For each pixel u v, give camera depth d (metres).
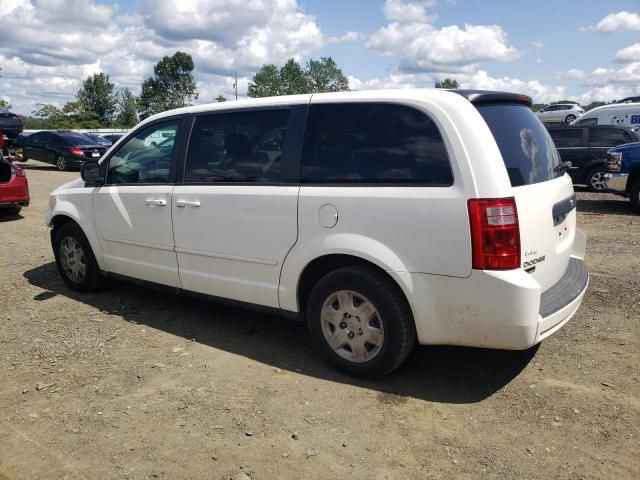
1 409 3.45
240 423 3.25
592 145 13.42
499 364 3.96
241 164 4.14
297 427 3.20
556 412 3.31
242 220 4.06
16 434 3.18
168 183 4.59
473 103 3.43
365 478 2.76
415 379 3.76
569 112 32.62
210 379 3.80
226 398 3.54
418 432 3.14
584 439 3.04
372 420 3.27
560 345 4.23
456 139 3.23
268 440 3.08
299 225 3.76
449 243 3.20
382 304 3.49
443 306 3.29
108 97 73.25
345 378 3.79
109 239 5.15
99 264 5.35
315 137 3.78
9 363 4.07
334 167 3.67
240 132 4.18
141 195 4.75
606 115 18.28
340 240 3.56
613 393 3.51
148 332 4.64
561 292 3.63
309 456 2.94
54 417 3.35
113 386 3.71
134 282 5.12
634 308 4.96
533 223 3.35
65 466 2.89
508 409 3.36
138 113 75.81
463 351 4.18
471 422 3.23
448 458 2.90
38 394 3.63
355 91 3.77
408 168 3.38
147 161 4.82
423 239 3.28
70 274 5.69
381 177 3.47
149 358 4.14
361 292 3.56
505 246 3.13
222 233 4.21
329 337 3.82
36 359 4.14
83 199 5.34
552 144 4.09
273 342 4.43
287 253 3.86
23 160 22.23
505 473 2.78
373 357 3.62
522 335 3.16
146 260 4.87
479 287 3.16
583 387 3.60
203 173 4.38
